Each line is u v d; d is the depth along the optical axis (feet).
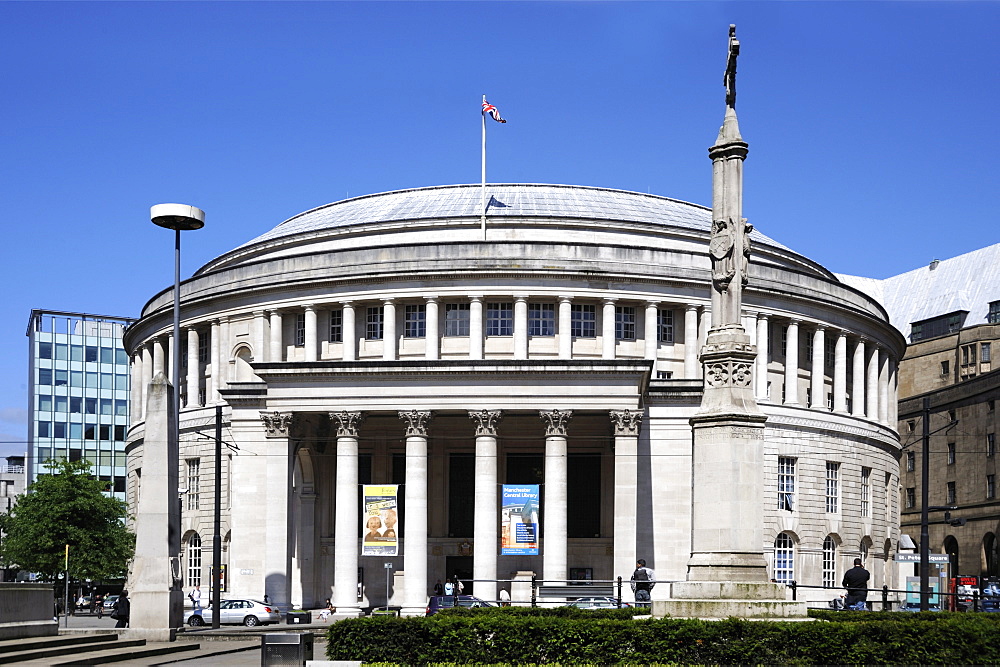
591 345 286.05
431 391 252.62
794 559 293.84
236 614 234.17
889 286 561.84
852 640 102.01
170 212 168.96
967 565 431.02
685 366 289.74
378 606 273.75
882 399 346.33
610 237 310.24
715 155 117.91
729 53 118.11
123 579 408.26
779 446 294.05
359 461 282.15
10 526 341.82
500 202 325.83
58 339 603.67
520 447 279.49
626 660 101.65
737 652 99.96
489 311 285.43
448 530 277.44
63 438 597.93
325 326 295.28
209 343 314.96
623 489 247.70
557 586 243.60
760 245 323.57
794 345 305.53
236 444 273.75
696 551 111.55
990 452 427.33
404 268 284.20
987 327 469.98
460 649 105.60
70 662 116.06
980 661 104.63
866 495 323.57
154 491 151.33
